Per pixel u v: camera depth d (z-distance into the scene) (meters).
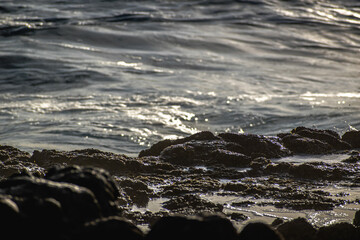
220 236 8.51
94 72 85.00
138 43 113.56
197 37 121.00
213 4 152.50
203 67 95.12
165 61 98.56
